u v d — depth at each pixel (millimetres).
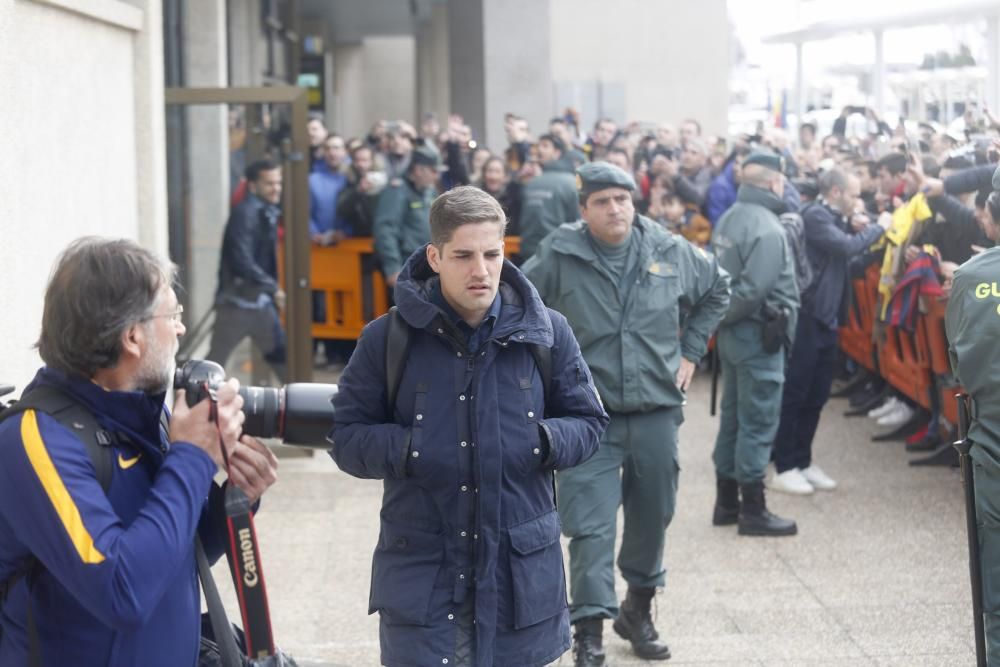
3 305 4289
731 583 5730
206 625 2537
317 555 6129
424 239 10367
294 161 7906
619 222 4570
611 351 4582
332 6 23250
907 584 5660
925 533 6422
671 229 10766
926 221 7301
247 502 2352
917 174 7000
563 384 3125
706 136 22375
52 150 4887
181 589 2318
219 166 7883
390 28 28172
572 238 4664
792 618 5254
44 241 4773
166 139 7832
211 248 7930
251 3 13570
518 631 3020
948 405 7461
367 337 3096
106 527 2113
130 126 6082
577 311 4605
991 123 6918
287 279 7984
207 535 2455
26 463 2125
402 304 3025
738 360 6406
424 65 29203
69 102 5121
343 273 11273
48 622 2203
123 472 2217
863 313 9141
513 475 3012
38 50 4727
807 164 10492
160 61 6359
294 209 7941
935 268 7344
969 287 3611
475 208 2953
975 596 3645
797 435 7273
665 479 4664
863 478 7531
